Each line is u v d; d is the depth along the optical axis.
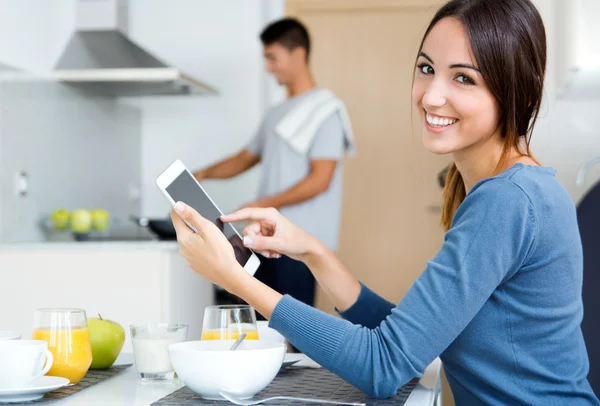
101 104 3.90
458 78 1.19
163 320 2.76
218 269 1.18
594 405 1.19
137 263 2.77
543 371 1.16
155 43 4.30
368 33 4.35
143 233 4.26
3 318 2.79
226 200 4.25
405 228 4.34
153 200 4.35
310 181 3.27
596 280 1.93
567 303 1.17
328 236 3.37
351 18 4.36
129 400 1.11
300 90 3.46
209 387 1.07
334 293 1.44
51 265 2.79
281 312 1.16
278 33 3.41
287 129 3.33
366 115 4.36
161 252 2.76
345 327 1.15
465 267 1.12
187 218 1.18
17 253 2.80
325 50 4.38
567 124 2.94
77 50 3.53
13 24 3.12
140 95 4.03
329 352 1.14
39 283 2.79
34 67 3.31
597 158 1.95
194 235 1.20
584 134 2.93
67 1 3.72
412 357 1.12
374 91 4.36
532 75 1.20
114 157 4.04
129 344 2.74
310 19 4.38
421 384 1.28
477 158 1.26
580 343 1.22
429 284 1.13
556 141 2.94
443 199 1.45
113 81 3.59
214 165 3.76
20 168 3.13
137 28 4.30
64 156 3.53
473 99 1.18
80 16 3.78
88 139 3.76
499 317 1.16
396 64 4.34
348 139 3.46
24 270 2.80
